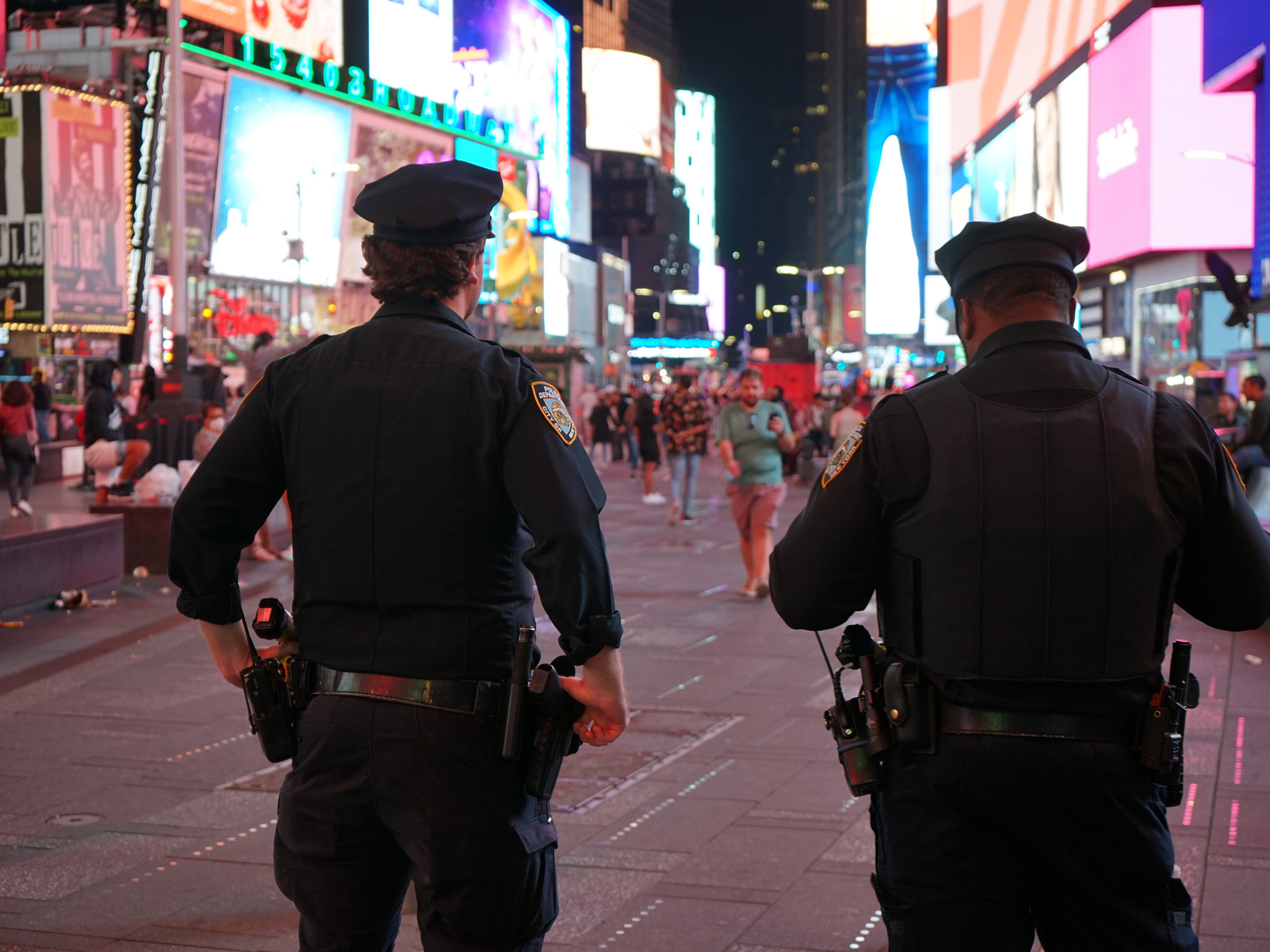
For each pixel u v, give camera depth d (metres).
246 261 43.31
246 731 6.75
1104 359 46.53
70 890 4.52
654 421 21.42
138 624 9.90
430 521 2.50
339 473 2.56
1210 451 2.47
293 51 45.94
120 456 14.83
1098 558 2.35
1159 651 2.41
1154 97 36.72
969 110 63.16
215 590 2.69
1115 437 2.41
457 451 2.50
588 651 2.44
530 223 70.06
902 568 2.47
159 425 15.65
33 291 26.91
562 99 74.81
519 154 67.44
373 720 2.48
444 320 2.66
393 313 2.67
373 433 2.55
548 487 2.44
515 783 2.51
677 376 55.94
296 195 45.75
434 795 2.45
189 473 14.34
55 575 10.61
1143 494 2.38
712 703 7.30
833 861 4.72
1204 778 5.59
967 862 2.38
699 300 148.62
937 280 78.12
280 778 5.91
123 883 4.59
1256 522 2.52
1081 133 44.03
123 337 28.73
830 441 23.73
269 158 44.28
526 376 2.54
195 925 4.20
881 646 2.61
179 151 21.92
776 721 6.86
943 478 2.42
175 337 21.56
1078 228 2.58
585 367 76.69
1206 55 24.22
